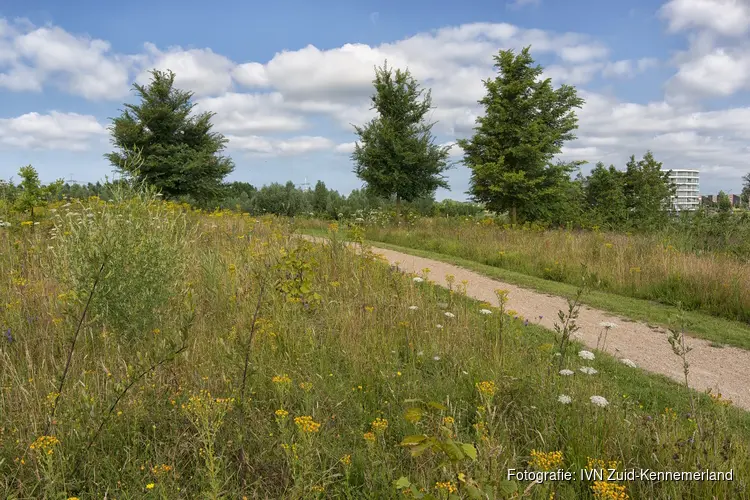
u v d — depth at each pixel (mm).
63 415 3482
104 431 3393
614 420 3760
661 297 9891
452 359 5270
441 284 10438
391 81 23234
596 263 11812
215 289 6680
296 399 4133
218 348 4852
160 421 3615
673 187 30672
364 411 4133
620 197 30328
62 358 4641
